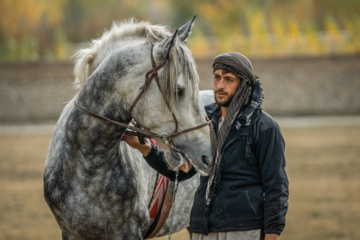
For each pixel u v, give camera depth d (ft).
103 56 16.46
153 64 15.11
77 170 16.40
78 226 16.58
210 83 135.64
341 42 154.81
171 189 19.30
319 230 32.65
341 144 79.30
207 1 232.32
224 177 15.87
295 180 51.47
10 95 131.75
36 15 180.14
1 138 95.96
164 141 15.29
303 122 117.60
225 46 152.05
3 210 40.42
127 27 16.43
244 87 15.67
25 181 53.83
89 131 16.08
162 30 16.15
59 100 132.36
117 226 16.80
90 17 221.46
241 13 178.91
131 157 17.38
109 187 16.43
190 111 15.14
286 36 159.74
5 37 177.17
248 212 15.56
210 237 15.98
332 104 136.46
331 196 43.75
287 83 136.67
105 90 15.83
